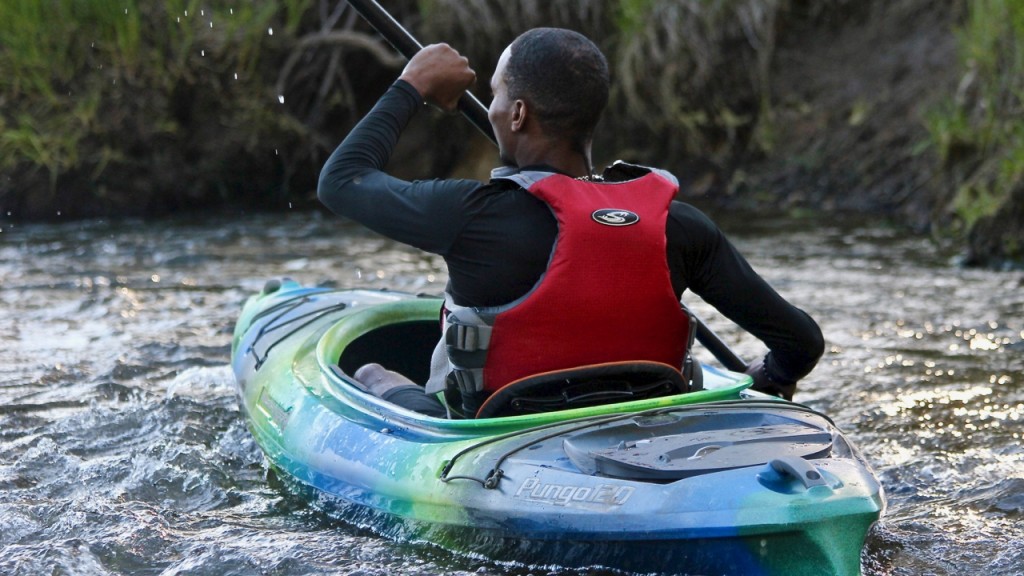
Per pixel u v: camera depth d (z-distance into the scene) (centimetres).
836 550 441
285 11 2106
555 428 507
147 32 1969
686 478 462
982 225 1453
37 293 1261
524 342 506
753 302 539
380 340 773
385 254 1537
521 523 491
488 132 634
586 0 2088
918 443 764
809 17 2166
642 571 465
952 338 1058
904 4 2089
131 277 1360
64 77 1936
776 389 607
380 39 2095
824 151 2000
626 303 504
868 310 1175
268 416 692
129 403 855
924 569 541
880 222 1781
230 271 1402
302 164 2077
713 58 2081
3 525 590
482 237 502
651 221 504
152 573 539
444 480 524
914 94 1961
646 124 2131
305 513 618
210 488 664
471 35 2022
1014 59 1700
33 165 1880
